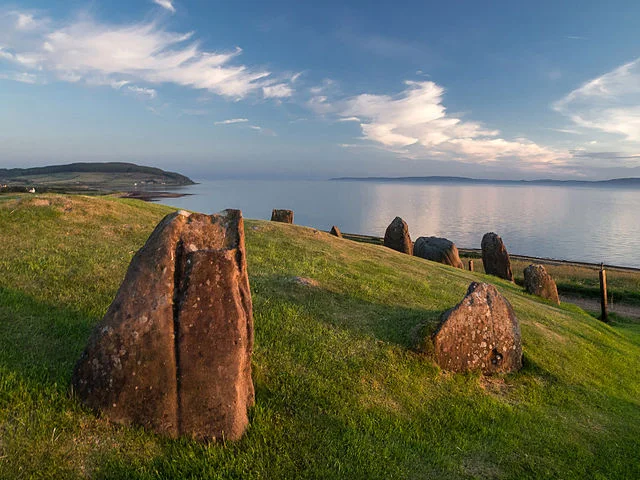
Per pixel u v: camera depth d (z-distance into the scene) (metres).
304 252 17.98
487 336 10.39
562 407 9.70
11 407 5.44
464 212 167.38
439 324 10.20
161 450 5.52
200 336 5.88
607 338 16.38
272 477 5.61
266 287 12.17
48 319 8.08
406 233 30.59
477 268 39.50
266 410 6.81
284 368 8.18
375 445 6.77
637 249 70.31
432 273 20.11
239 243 6.63
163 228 6.28
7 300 8.48
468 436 7.75
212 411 5.89
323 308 11.54
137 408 5.66
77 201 17.25
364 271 16.86
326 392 7.77
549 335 13.88
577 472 7.40
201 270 5.98
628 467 7.89
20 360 6.52
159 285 5.92
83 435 5.32
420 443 7.17
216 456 5.59
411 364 9.48
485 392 9.50
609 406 10.28
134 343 5.70
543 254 65.56
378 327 10.93
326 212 162.62
